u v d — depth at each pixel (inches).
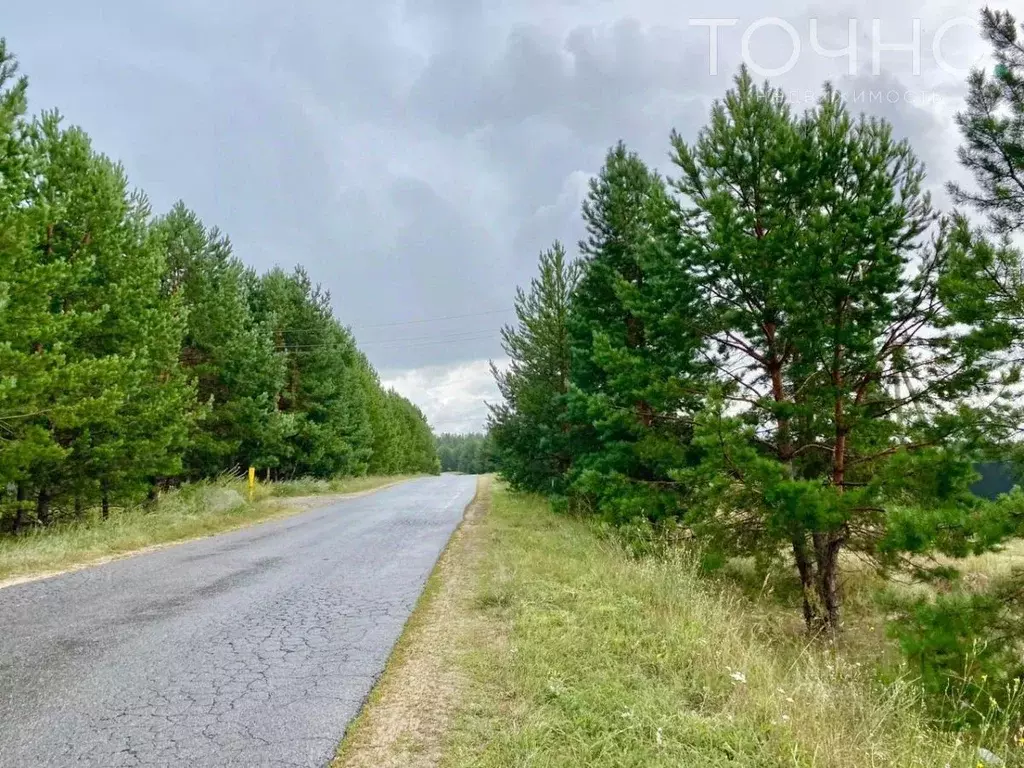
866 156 378.0
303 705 181.3
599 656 213.3
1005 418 294.0
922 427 362.6
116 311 629.3
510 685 192.9
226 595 323.9
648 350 531.2
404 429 2888.8
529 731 158.6
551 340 751.1
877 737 166.6
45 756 149.7
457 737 159.8
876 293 365.4
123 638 247.3
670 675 199.3
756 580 421.1
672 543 417.7
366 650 232.5
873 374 390.9
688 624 244.1
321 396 1375.5
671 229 438.3
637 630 241.3
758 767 144.4
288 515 780.6
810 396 395.9
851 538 398.6
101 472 647.8
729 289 418.9
